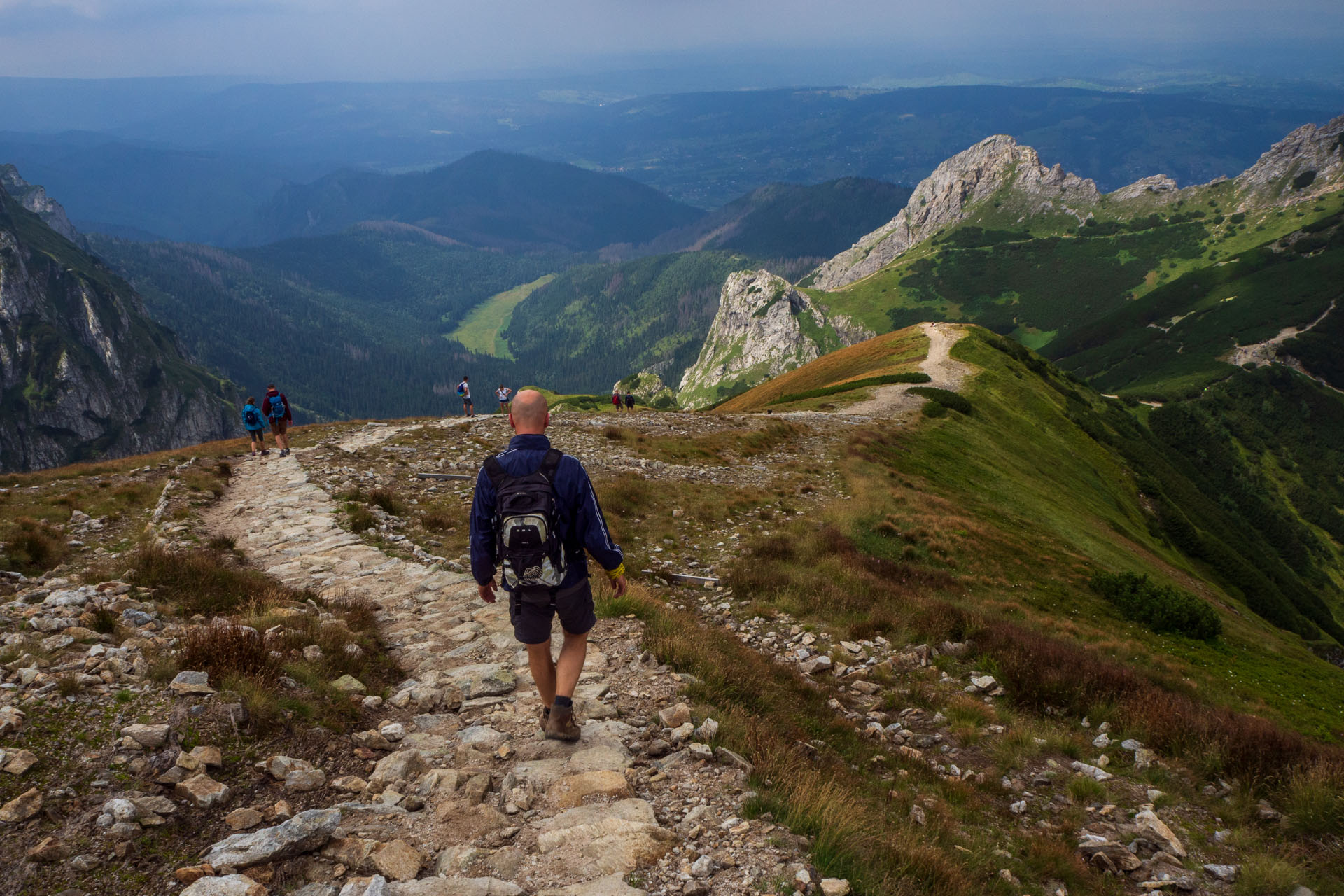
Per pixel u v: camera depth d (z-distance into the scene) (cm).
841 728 845
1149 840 655
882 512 2417
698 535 1861
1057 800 744
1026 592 2133
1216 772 791
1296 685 1978
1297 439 16688
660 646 785
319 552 1304
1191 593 3744
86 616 658
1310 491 15088
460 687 660
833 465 3066
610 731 561
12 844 343
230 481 1973
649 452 2708
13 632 623
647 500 2072
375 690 656
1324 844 656
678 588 1491
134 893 328
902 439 4053
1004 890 533
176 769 422
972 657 1149
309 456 2220
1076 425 7562
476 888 351
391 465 2111
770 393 9069
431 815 431
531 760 508
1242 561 6681
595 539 482
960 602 1802
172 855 360
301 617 786
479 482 487
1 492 1659
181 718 475
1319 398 18200
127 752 430
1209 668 1931
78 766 409
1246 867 612
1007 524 3098
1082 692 988
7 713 441
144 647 590
